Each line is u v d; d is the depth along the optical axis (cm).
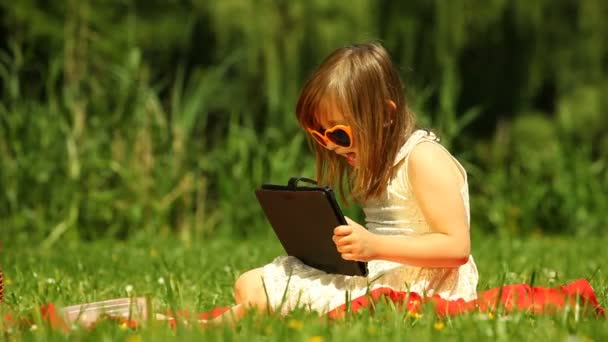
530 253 844
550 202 1319
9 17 1678
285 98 1727
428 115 1302
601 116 1909
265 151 1230
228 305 518
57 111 1134
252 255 823
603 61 1984
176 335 363
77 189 1107
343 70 432
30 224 1088
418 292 436
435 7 1892
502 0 1903
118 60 1356
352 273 425
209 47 1828
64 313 406
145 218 1134
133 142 1148
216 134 1636
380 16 1884
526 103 1969
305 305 414
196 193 1194
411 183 433
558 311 409
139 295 543
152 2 1784
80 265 697
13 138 1107
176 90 1197
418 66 1889
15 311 423
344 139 432
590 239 1121
